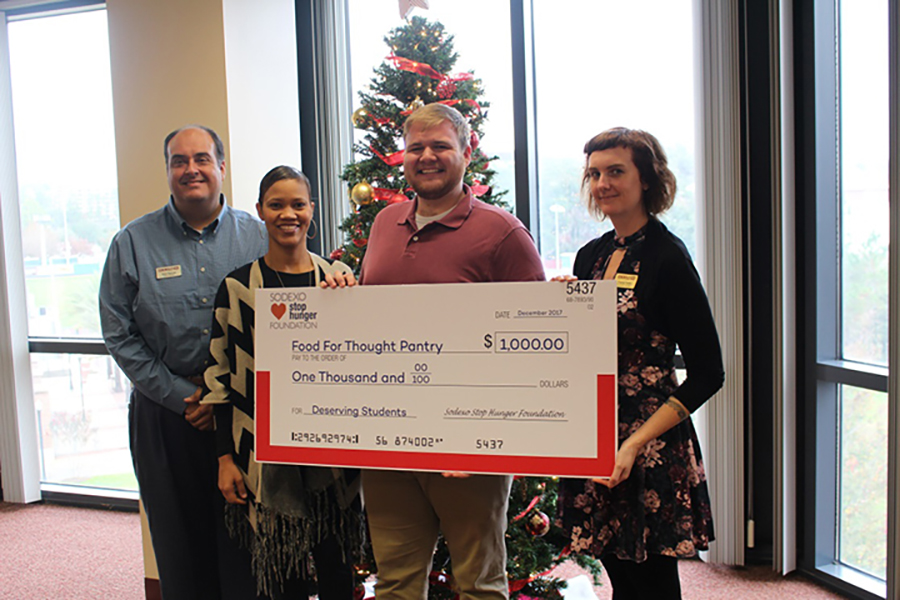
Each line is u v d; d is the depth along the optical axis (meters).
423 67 2.29
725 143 2.77
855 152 2.65
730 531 2.90
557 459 1.59
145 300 2.05
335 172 3.39
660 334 1.65
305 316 1.73
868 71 2.56
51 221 4.05
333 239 3.41
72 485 4.16
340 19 3.37
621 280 1.67
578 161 3.24
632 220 1.70
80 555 3.37
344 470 1.90
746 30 2.76
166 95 3.00
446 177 1.65
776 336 2.76
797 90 2.72
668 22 3.00
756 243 2.85
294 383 1.75
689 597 2.69
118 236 2.12
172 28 2.96
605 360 1.56
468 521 1.71
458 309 1.63
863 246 2.64
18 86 4.03
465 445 1.64
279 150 3.25
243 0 3.02
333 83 3.36
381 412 1.69
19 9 3.92
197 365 2.07
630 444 1.57
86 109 3.93
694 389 1.59
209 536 2.10
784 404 2.77
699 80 2.80
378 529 1.79
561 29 3.21
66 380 4.09
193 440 2.05
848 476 2.77
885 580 2.61
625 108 3.12
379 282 1.78
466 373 1.64
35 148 4.03
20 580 3.10
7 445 4.07
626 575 1.78
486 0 3.28
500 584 1.76
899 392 2.27
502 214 1.73
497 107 3.30
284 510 1.81
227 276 1.92
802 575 2.86
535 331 1.59
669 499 1.63
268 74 3.18
